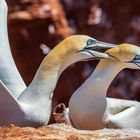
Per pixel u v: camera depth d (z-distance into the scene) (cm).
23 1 3381
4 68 1309
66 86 3422
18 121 1220
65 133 1146
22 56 3416
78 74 3447
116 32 3609
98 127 1320
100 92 1312
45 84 1249
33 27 3397
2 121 1218
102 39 3584
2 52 1316
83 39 1280
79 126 1319
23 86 1327
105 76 1316
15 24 3366
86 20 3597
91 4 3631
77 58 1277
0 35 1327
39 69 1259
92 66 3472
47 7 3419
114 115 1355
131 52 1316
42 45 3428
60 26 3438
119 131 1177
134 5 3666
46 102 1247
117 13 3688
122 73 3447
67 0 3581
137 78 3459
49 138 1095
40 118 1236
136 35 3600
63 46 1267
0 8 1352
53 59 1257
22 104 1229
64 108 1409
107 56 1308
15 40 3403
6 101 1205
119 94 3400
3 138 1097
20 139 1088
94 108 1308
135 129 1267
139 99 3434
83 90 1312
